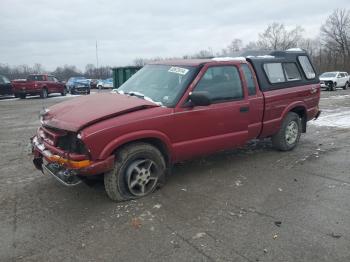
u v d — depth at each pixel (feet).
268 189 16.69
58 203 15.35
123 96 17.20
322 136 28.37
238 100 18.85
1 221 13.76
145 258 11.18
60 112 15.93
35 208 14.90
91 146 13.88
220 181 17.75
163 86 17.53
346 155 22.45
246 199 15.55
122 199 15.30
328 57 216.74
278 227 13.00
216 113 17.75
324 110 45.44
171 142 16.37
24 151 24.84
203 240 12.16
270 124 21.20
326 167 19.99
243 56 22.27
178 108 16.33
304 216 13.87
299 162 20.93
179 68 17.99
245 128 19.43
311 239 12.14
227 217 13.82
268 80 21.11
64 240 12.32
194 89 17.03
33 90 81.35
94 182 15.78
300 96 23.17
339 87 100.07
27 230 13.05
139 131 15.07
